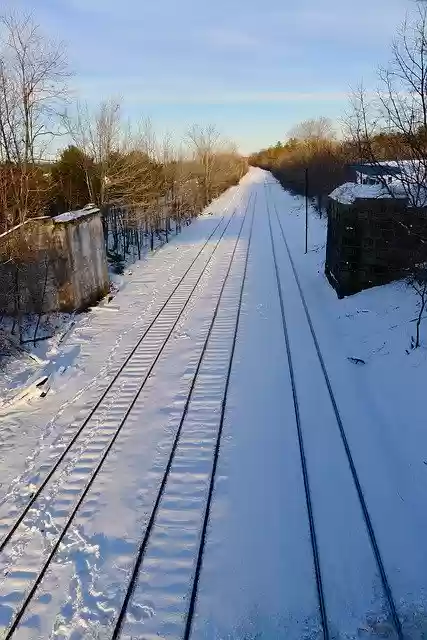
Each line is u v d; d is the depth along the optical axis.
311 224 34.78
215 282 21.28
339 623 5.86
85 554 7.01
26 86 17.73
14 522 7.62
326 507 7.64
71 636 5.88
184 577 6.56
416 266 13.91
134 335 15.27
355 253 16.53
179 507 7.78
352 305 15.79
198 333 15.05
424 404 9.65
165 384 11.79
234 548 7.00
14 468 8.99
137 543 7.12
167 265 25.53
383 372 11.48
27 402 11.38
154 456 9.07
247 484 8.25
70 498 8.10
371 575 6.45
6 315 15.70
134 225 29.42
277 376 11.90
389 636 5.65
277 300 18.09
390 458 8.71
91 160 25.83
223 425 9.95
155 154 36.34
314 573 6.53
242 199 60.06
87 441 9.65
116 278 22.62
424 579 6.36
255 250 27.98
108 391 11.62
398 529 7.16
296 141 81.94
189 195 43.06
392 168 13.71
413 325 12.57
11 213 15.81
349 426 9.73
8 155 15.73
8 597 6.38
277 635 5.77
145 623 5.98
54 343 14.63
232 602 6.21
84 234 17.64
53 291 16.45
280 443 9.30
